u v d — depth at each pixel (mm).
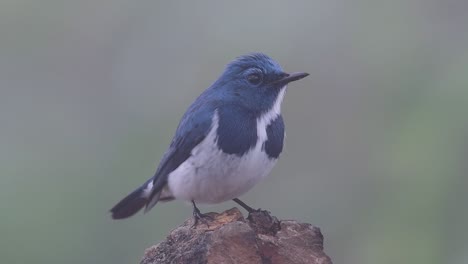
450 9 16797
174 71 18141
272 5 18000
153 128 17219
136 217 15578
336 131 16859
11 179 15172
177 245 8984
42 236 14516
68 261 14594
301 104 17219
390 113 15656
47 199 15016
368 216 15039
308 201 16438
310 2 17859
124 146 16828
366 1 17328
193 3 18547
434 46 16266
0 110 17750
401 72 15703
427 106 14312
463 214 13523
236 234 8695
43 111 17906
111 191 15953
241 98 10367
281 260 8883
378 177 15070
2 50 18297
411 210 13727
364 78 16812
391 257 13812
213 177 10242
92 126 17719
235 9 18312
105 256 15086
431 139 13852
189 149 10289
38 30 18500
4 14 18328
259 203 16609
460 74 14352
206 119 10234
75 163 16156
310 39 17562
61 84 18328
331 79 17156
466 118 13906
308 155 16859
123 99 18078
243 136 10203
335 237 15766
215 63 17953
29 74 18328
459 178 13625
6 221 14484
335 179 16453
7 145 16234
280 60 17578
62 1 18562
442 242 13492
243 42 17984
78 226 14992
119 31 18688
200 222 9266
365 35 17016
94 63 18531
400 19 16859
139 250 15367
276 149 10453
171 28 18469
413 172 13820
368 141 16250
